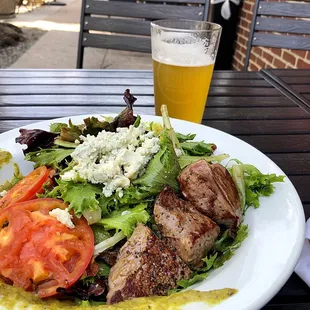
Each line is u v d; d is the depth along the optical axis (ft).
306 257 2.45
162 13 7.15
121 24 7.21
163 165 2.84
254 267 2.13
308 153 3.87
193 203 2.67
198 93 4.12
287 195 2.70
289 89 5.47
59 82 5.30
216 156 3.21
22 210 2.63
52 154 3.15
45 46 16.63
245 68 7.63
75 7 26.35
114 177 2.74
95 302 2.31
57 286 2.28
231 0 12.73
